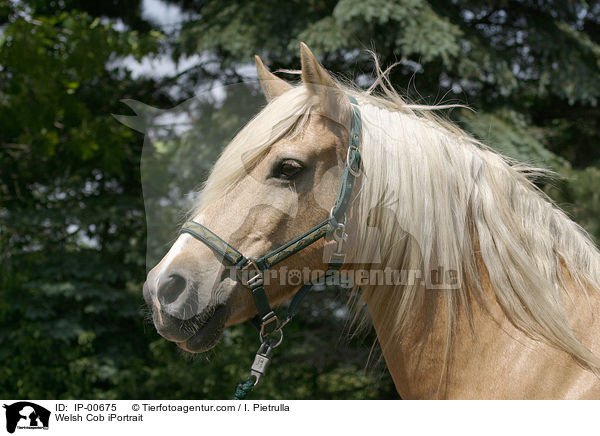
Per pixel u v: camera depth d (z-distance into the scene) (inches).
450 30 171.8
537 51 192.4
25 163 210.5
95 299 200.8
